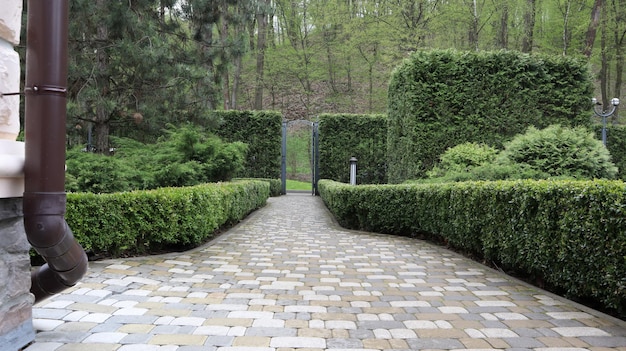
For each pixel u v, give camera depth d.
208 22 9.51
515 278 4.30
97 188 6.61
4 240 2.18
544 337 2.64
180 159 8.53
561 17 20.14
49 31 2.22
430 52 9.38
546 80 9.30
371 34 21.19
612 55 20.30
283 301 3.38
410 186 7.08
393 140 11.19
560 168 6.76
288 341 2.54
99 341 2.47
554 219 3.58
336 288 3.83
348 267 4.73
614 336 2.66
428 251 5.80
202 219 5.62
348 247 6.04
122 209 4.71
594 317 3.05
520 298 3.54
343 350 2.43
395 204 7.22
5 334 2.17
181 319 2.89
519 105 9.25
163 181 7.86
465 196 5.25
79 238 4.41
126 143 8.93
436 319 2.99
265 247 5.91
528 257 3.93
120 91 8.55
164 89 8.83
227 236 6.83
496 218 4.52
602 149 6.96
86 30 7.57
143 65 7.72
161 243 5.31
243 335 2.62
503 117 9.24
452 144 9.22
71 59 7.20
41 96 2.21
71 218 4.39
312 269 4.60
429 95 9.24
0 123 2.19
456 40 21.09
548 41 21.47
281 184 17.05
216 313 3.04
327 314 3.08
